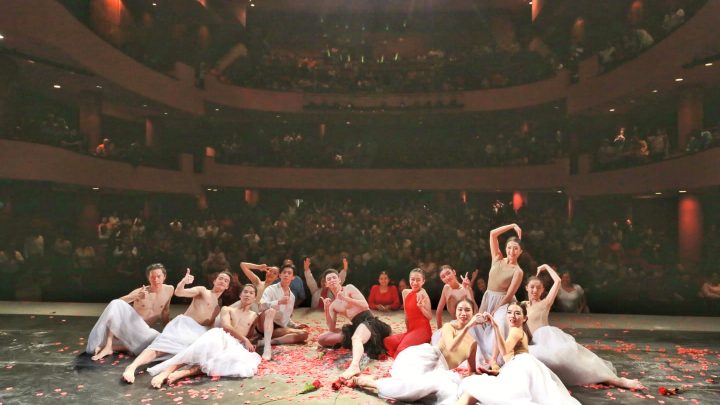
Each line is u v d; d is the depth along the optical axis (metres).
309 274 9.60
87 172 14.93
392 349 6.20
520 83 20.09
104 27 17.52
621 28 18.16
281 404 4.63
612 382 5.15
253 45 23.67
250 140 23.33
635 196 15.98
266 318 6.40
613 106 16.56
